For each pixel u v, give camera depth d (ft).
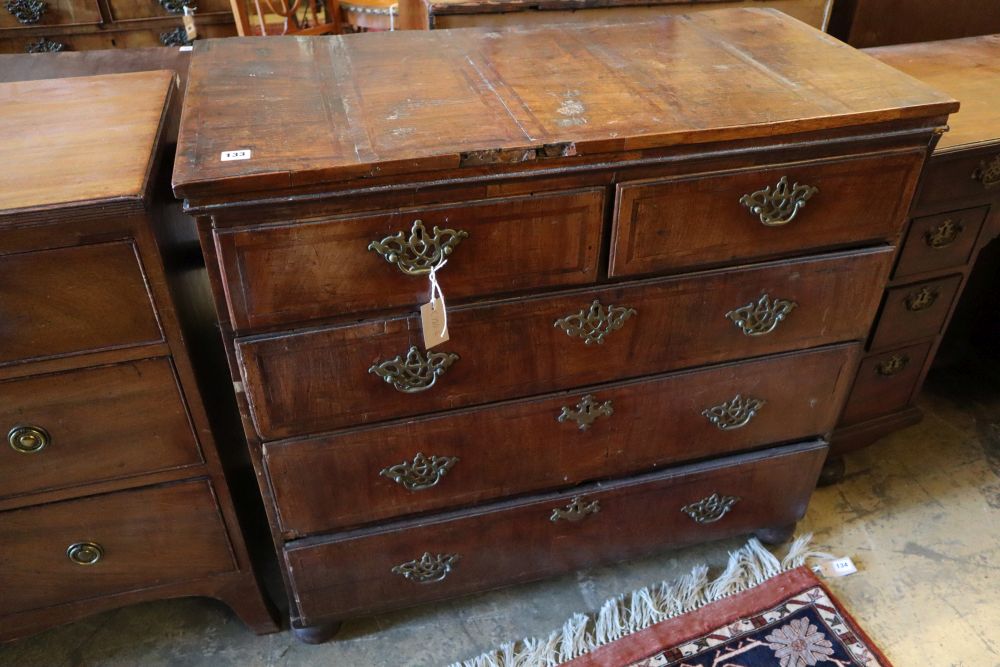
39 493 3.43
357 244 2.98
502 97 3.36
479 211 3.03
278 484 3.55
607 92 3.43
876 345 4.68
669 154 3.13
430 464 3.69
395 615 4.53
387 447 3.59
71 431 3.29
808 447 4.39
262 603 4.23
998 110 4.36
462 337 3.35
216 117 3.12
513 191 3.06
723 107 3.29
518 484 3.95
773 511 4.64
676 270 3.48
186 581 4.00
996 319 6.09
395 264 3.05
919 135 3.41
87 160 3.04
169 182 3.32
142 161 3.04
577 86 3.48
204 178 2.68
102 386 3.21
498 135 3.02
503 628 4.46
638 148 3.06
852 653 4.27
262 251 2.90
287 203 2.83
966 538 4.99
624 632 4.39
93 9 6.70
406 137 2.99
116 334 3.10
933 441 5.74
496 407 3.63
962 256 4.53
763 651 4.28
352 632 4.43
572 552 4.35
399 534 3.88
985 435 5.80
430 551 4.02
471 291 3.23
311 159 2.83
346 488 3.67
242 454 4.09
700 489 4.32
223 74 3.51
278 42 3.90
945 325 4.84
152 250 2.95
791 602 4.53
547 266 3.26
